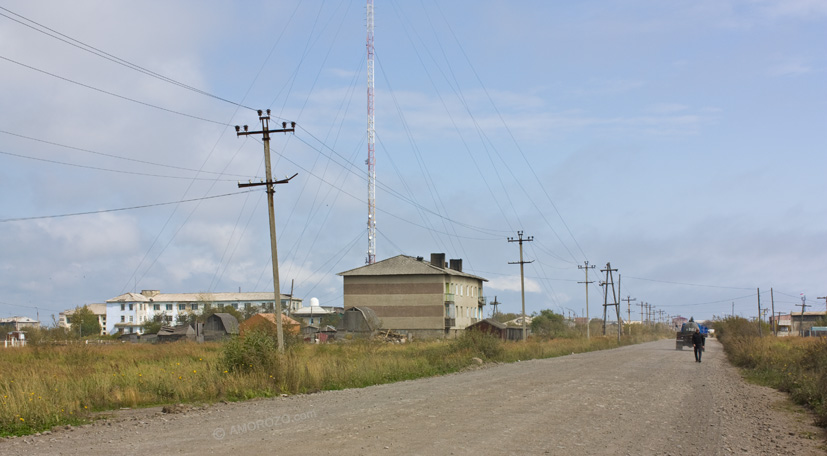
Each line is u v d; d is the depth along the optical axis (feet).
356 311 266.77
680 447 36.94
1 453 34.50
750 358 118.11
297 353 98.99
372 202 304.50
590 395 62.95
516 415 47.60
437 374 96.17
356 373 82.79
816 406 55.21
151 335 300.20
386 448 34.04
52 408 47.39
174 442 36.83
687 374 96.07
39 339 175.22
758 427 45.96
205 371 70.85
